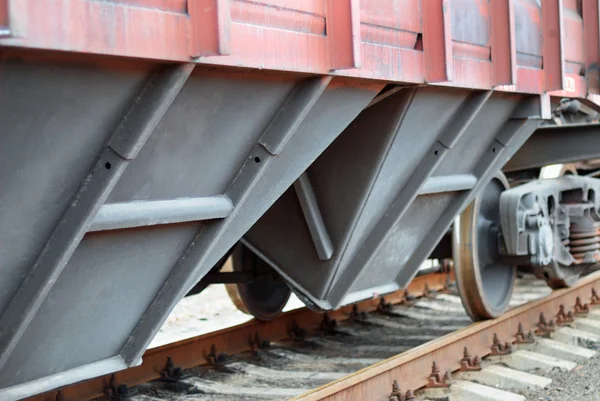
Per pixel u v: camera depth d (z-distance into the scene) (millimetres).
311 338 6801
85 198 2574
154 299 3316
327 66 3160
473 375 5582
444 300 8562
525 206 6543
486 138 5414
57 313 2855
